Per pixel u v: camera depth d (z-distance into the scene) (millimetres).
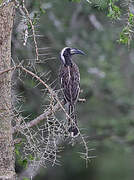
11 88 8094
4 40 7637
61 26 15070
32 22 8414
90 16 15102
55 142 7613
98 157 19531
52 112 7473
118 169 20281
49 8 14422
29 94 12812
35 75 7449
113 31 15336
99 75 15211
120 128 15930
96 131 15820
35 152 7812
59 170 18828
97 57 15766
